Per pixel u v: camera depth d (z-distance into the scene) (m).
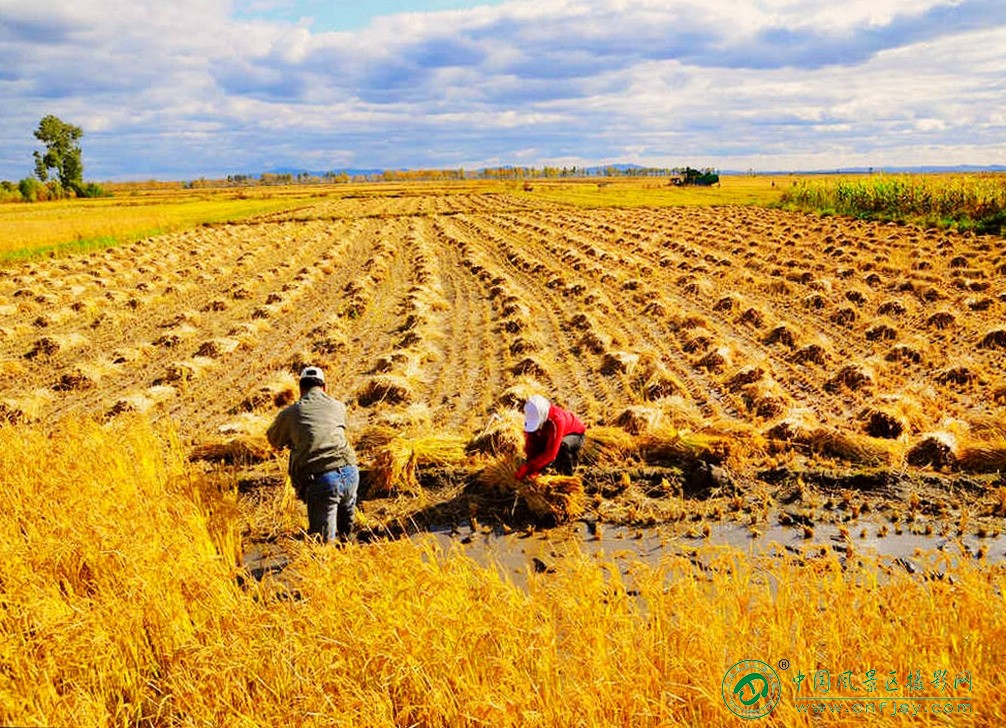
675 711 3.41
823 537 5.96
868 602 3.93
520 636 3.84
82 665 3.93
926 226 28.27
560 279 20.34
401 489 7.23
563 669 3.71
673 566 4.55
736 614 3.89
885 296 16.55
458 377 11.98
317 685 3.60
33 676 3.79
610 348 13.16
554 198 66.69
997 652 3.53
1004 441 7.21
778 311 16.16
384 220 47.00
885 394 9.45
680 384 10.57
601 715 3.36
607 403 10.28
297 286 21.50
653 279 20.55
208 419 10.30
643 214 43.56
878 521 6.19
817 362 11.97
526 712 3.28
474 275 23.44
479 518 6.68
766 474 7.07
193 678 3.87
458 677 3.58
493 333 15.12
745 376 10.69
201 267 26.50
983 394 9.84
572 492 6.57
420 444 7.71
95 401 11.42
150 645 4.37
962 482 6.64
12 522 5.58
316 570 4.53
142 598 4.39
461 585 4.29
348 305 18.12
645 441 7.70
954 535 5.88
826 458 7.36
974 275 17.97
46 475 6.31
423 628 3.86
